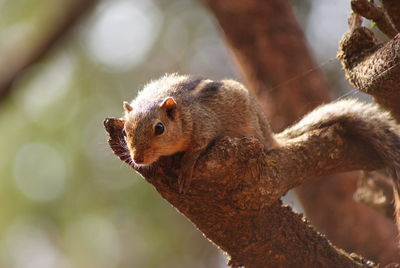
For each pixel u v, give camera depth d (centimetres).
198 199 762
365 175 1184
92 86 1941
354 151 879
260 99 1483
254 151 737
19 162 1878
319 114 907
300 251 816
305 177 838
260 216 781
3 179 1862
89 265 1881
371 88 785
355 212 1495
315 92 1460
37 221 1864
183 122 840
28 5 1936
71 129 1881
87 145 1869
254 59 1497
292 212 814
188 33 1980
